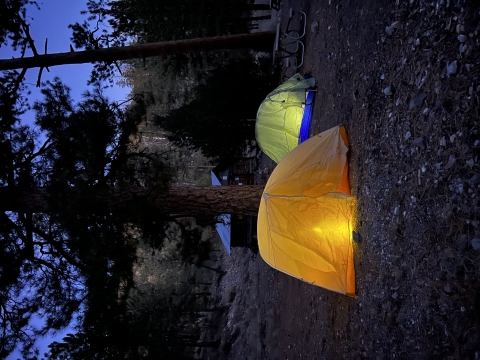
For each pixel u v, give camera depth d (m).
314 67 8.67
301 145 6.53
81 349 6.55
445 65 3.58
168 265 18.67
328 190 5.45
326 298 6.57
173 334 12.40
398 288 4.09
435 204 3.58
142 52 10.34
